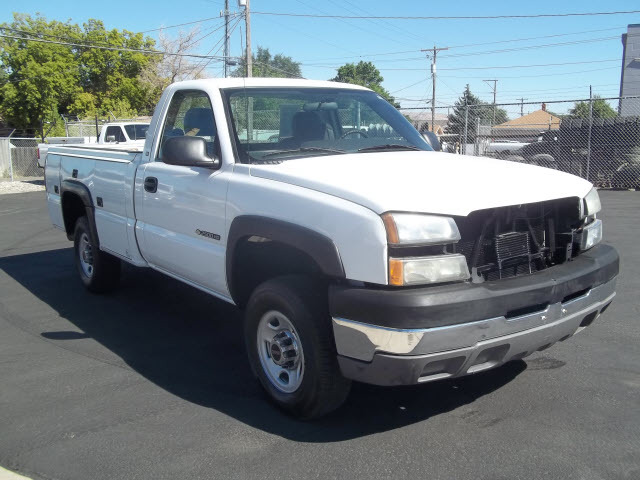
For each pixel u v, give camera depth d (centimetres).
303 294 346
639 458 317
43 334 543
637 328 520
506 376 427
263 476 310
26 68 3691
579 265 362
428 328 296
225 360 475
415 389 411
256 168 393
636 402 383
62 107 4178
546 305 335
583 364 446
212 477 310
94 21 4103
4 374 451
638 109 2600
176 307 621
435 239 309
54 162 711
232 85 455
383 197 315
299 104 464
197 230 438
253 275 418
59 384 431
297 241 342
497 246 337
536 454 324
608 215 1118
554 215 368
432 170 371
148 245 509
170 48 4575
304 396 352
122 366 464
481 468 312
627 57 2712
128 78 4238
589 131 1538
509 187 345
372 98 517
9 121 3866
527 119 3716
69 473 317
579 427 352
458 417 369
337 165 384
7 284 734
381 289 306
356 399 398
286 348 365
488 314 309
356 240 313
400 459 323
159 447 340
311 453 331
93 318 588
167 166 480
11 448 343
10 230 1189
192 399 403
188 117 475
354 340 314
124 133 1677
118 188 549
